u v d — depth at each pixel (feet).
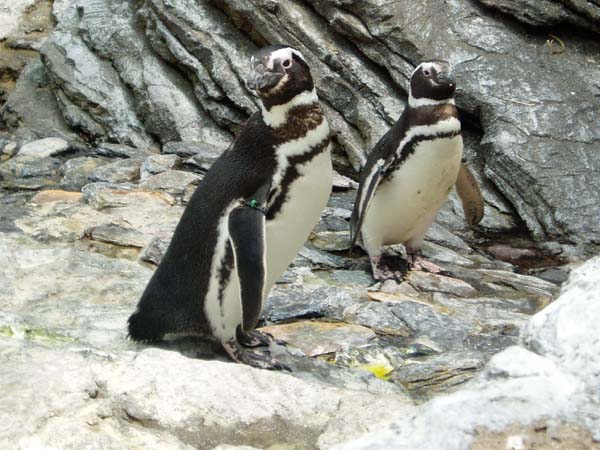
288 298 27.40
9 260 27.22
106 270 27.45
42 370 18.28
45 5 53.83
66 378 17.90
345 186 39.17
